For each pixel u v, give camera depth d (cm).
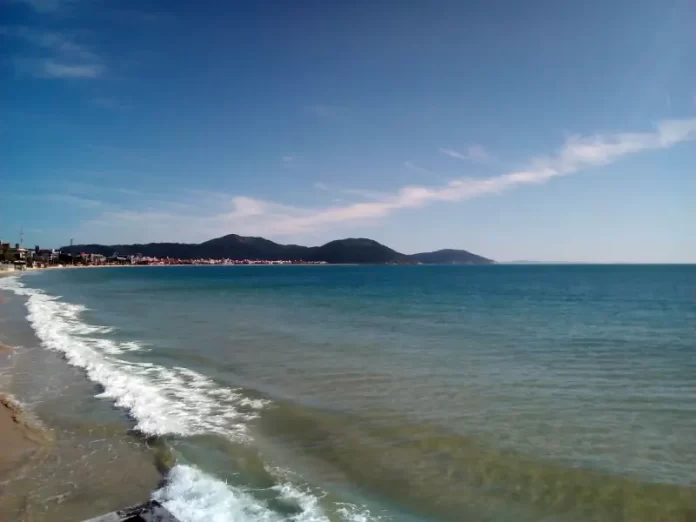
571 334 2591
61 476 800
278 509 709
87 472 817
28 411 1147
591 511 732
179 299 4994
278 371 1617
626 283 9219
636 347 2183
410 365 1738
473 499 762
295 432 1037
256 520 673
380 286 8038
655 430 1077
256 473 834
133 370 1602
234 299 5031
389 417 1145
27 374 1523
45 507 697
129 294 5772
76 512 682
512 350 2081
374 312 3706
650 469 876
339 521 686
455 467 874
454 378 1545
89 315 3338
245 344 2152
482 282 9694
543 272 18288
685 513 728
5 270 13412
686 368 1728
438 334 2548
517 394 1363
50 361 1722
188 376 1527
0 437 973
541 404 1266
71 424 1057
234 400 1266
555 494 782
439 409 1211
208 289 7000
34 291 5928
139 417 1103
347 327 2797
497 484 813
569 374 1620
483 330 2722
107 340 2225
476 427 1084
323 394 1338
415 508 731
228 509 700
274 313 3575
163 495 734
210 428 1049
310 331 2605
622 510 736
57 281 9250
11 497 727
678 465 893
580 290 7006
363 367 1694
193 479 789
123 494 739
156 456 893
